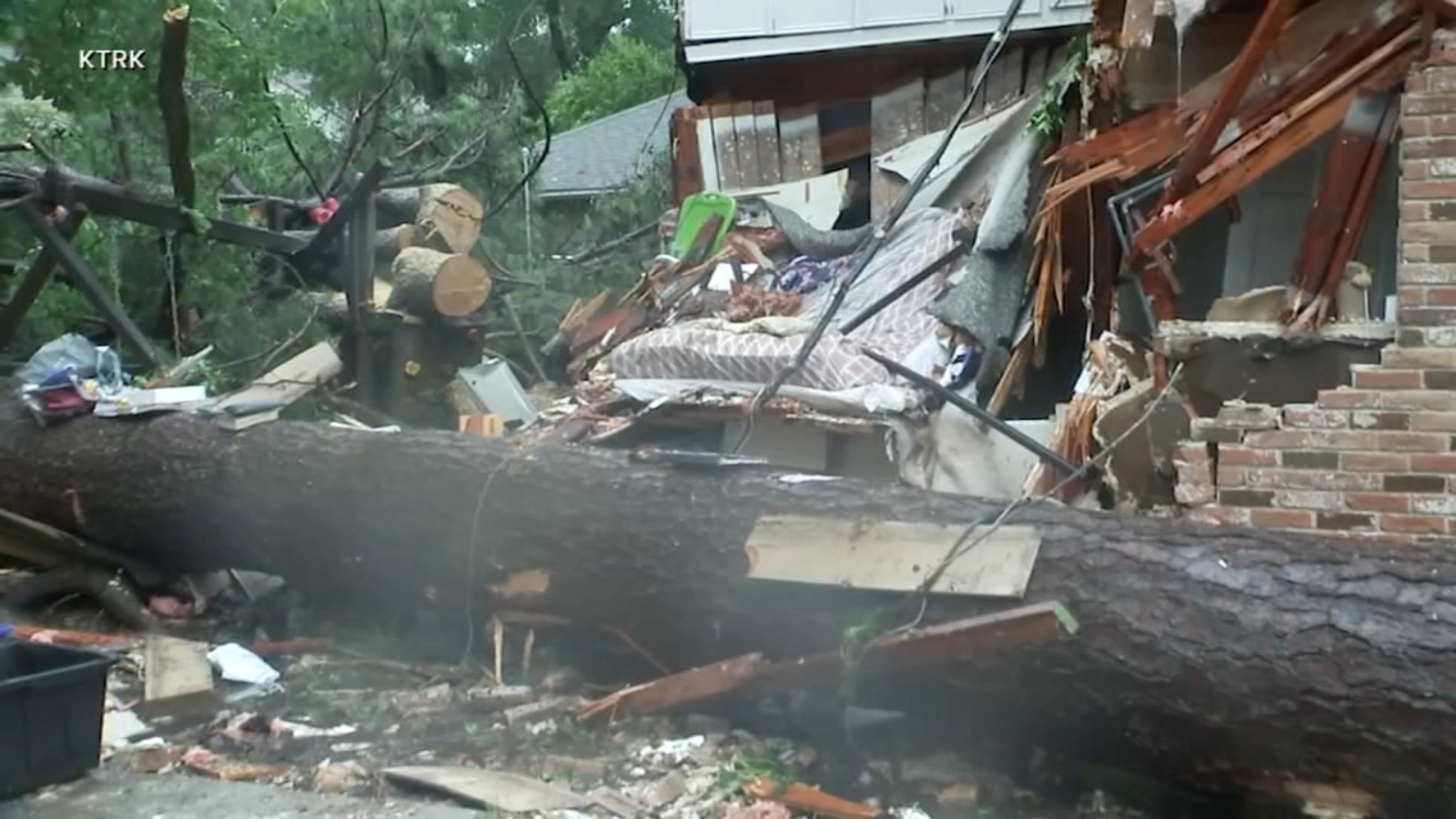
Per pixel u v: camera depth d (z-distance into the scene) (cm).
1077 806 396
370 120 1186
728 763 415
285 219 1034
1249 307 465
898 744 433
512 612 495
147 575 610
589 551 472
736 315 731
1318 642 354
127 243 947
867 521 429
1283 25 436
